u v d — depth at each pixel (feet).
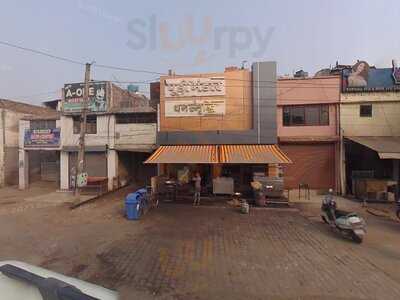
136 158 79.00
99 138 67.36
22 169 74.43
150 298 18.13
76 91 68.39
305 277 21.25
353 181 55.21
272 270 22.49
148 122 65.87
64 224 36.88
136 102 86.33
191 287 19.62
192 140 55.93
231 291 19.08
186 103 57.72
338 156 57.77
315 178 59.11
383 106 57.16
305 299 18.04
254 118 54.85
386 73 57.26
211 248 27.48
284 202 47.70
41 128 73.67
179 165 58.59
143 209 41.57
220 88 56.75
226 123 56.70
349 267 23.16
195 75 57.62
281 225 35.99
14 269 8.97
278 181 50.44
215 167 57.16
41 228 35.09
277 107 59.98
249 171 56.65
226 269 22.62
